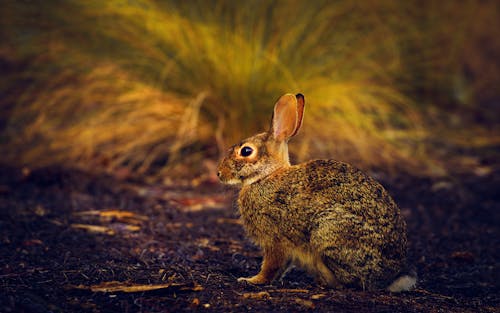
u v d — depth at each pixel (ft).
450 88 53.57
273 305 19.48
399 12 46.11
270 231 22.59
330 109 40.68
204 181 37.99
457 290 24.26
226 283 21.89
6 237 26.20
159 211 32.71
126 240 27.22
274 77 40.22
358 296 20.76
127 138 40.93
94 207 32.48
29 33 42.86
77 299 19.35
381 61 45.91
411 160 41.60
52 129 41.65
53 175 36.81
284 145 23.45
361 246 21.25
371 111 44.29
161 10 40.29
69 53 41.32
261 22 41.22
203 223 31.24
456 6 51.57
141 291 20.07
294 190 22.25
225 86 40.04
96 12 40.16
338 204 21.56
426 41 48.44
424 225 32.48
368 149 41.04
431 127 47.39
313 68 41.52
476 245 29.66
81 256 24.41
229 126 40.91
